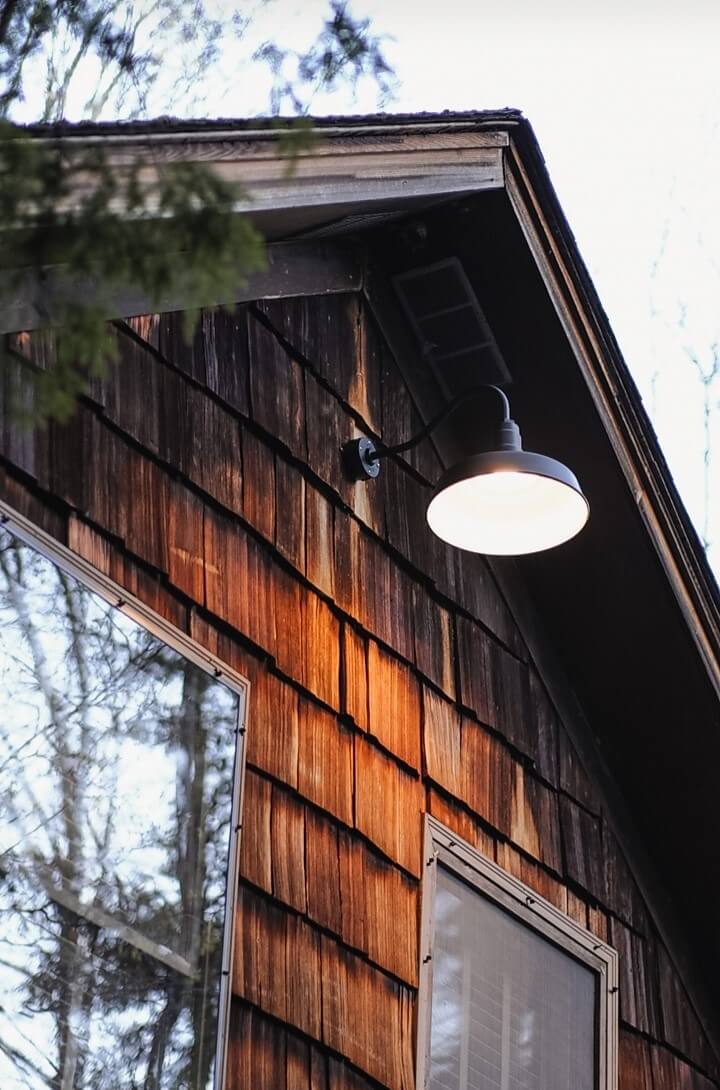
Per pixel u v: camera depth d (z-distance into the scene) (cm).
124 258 247
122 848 340
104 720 345
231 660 399
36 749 325
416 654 488
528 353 519
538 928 507
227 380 431
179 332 416
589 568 554
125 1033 328
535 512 455
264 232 444
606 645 571
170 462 396
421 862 457
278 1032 379
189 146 356
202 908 358
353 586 464
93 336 250
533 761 542
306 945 398
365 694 455
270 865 393
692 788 591
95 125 312
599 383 519
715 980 632
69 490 360
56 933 318
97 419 376
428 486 523
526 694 553
